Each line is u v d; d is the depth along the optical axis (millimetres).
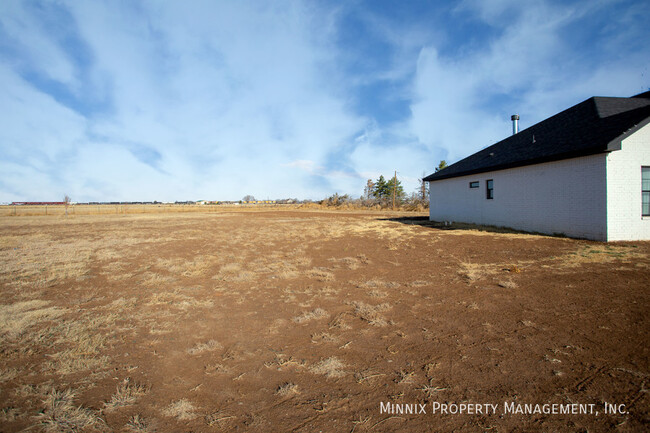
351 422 2416
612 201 9789
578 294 5121
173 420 2477
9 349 3684
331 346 3688
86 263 8695
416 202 39906
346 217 26734
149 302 5383
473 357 3328
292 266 7875
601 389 2713
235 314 4777
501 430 2285
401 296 5387
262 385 2947
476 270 6918
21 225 23109
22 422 2439
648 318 4109
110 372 3199
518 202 13445
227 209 54062
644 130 9914
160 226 20828
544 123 15516
